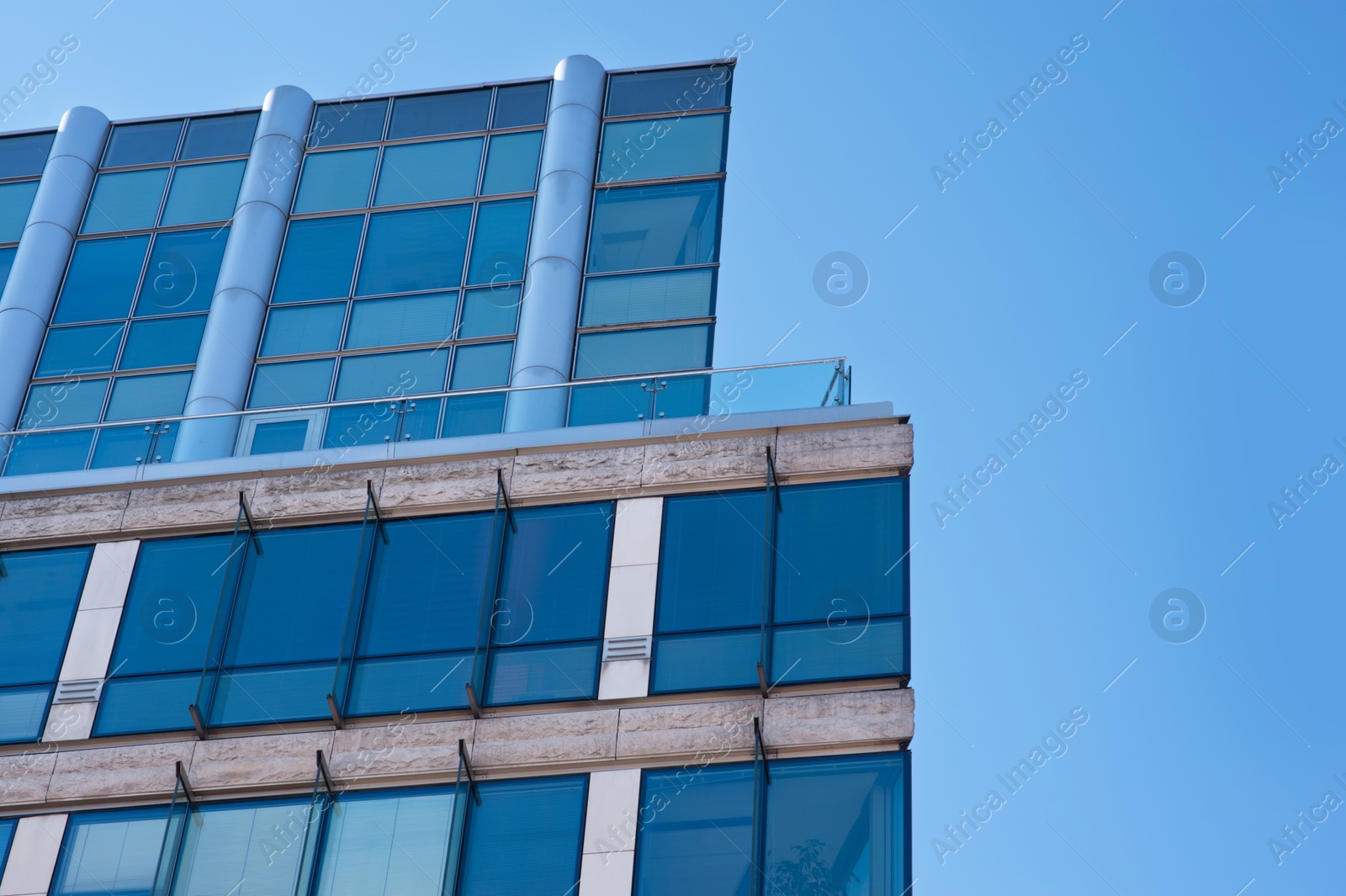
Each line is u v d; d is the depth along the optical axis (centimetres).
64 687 2609
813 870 2294
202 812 2458
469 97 3844
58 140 3862
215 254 3662
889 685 2445
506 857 2361
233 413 2958
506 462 2784
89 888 2412
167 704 2566
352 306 3512
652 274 3462
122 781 2502
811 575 2566
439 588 2634
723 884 2300
